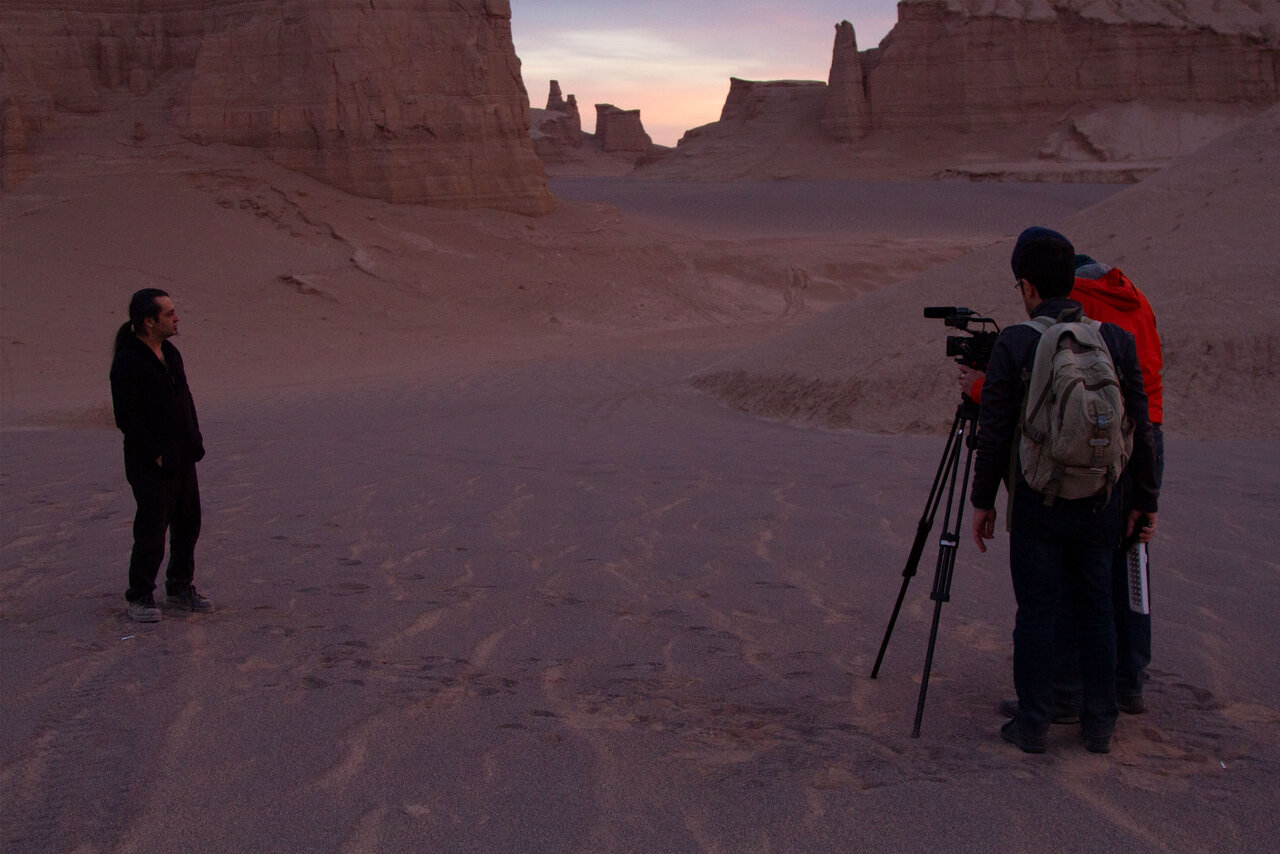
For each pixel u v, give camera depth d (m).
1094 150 85.75
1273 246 12.52
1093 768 3.37
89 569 6.27
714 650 4.60
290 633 4.92
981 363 3.99
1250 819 2.97
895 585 5.53
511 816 3.04
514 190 41.34
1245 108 89.19
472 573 5.98
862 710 3.91
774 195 74.88
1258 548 5.75
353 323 30.73
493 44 40.88
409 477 9.26
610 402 15.60
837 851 2.82
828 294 41.25
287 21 37.66
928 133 97.12
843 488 8.02
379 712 3.89
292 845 2.88
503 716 3.85
